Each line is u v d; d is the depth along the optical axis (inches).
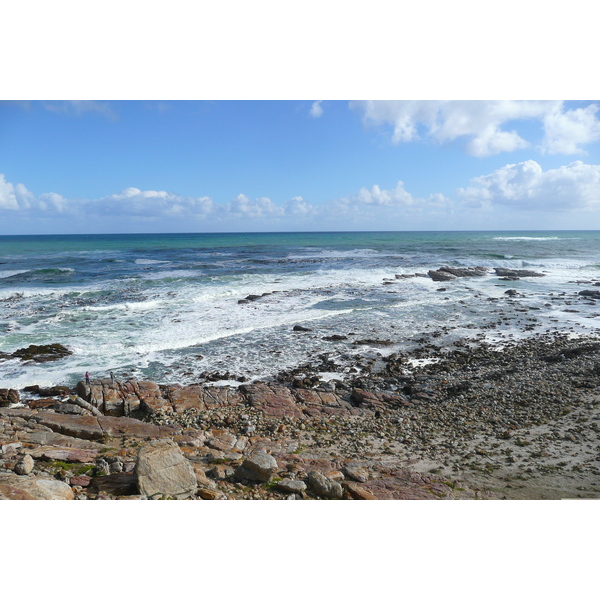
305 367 630.5
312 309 965.2
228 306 992.9
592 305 1021.2
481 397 511.2
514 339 759.1
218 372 609.0
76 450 335.6
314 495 277.7
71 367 620.4
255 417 469.1
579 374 562.6
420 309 975.0
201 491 262.2
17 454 311.1
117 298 1067.3
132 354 675.4
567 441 381.1
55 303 1011.3
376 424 450.9
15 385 555.5
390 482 303.4
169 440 289.7
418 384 568.1
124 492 258.2
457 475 321.7
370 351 700.0
